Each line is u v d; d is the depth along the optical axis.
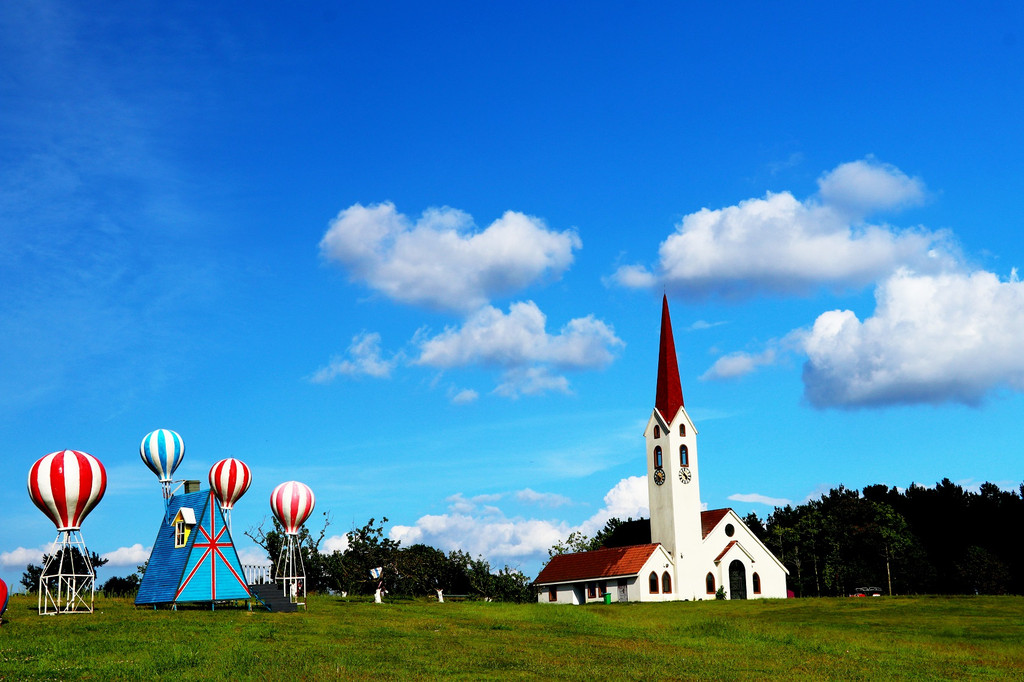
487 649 39.69
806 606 70.88
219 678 30.78
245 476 56.62
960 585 106.75
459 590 90.19
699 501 94.75
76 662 32.88
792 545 112.31
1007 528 108.31
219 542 52.06
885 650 44.38
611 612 66.56
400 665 34.78
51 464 47.44
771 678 34.66
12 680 29.67
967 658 42.25
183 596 50.31
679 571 91.56
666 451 94.88
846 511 110.75
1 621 43.19
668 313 100.06
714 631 49.81
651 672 34.91
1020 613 62.28
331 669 32.94
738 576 94.94
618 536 105.44
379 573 68.00
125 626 42.25
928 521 115.12
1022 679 36.50
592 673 34.22
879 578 109.50
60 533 48.16
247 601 53.62
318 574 82.50
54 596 60.19
